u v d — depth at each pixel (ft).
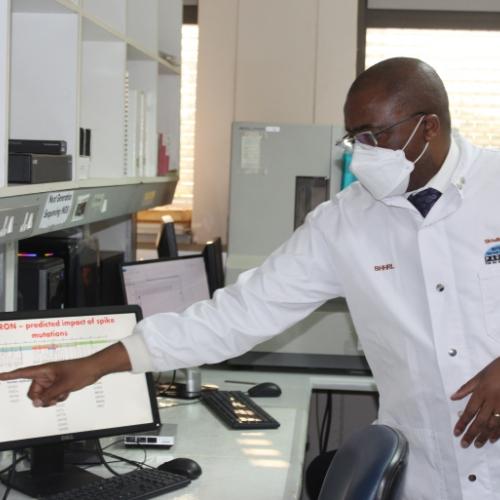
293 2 14.08
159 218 14.42
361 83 5.72
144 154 10.36
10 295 7.21
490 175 6.02
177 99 12.00
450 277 5.94
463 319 5.92
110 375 6.73
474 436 5.55
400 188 5.75
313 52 14.12
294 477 6.62
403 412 6.26
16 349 6.44
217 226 14.51
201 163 14.46
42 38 7.23
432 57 14.79
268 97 14.26
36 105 7.29
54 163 6.73
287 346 10.32
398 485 5.04
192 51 14.84
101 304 10.01
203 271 10.25
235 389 9.53
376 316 6.28
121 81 8.84
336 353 10.30
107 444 7.34
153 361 6.11
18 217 6.03
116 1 8.75
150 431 7.26
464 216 5.93
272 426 7.95
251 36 14.20
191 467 6.52
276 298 6.41
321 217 6.55
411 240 6.09
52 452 6.55
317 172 10.77
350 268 6.34
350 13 14.02
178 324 6.22
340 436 13.80
